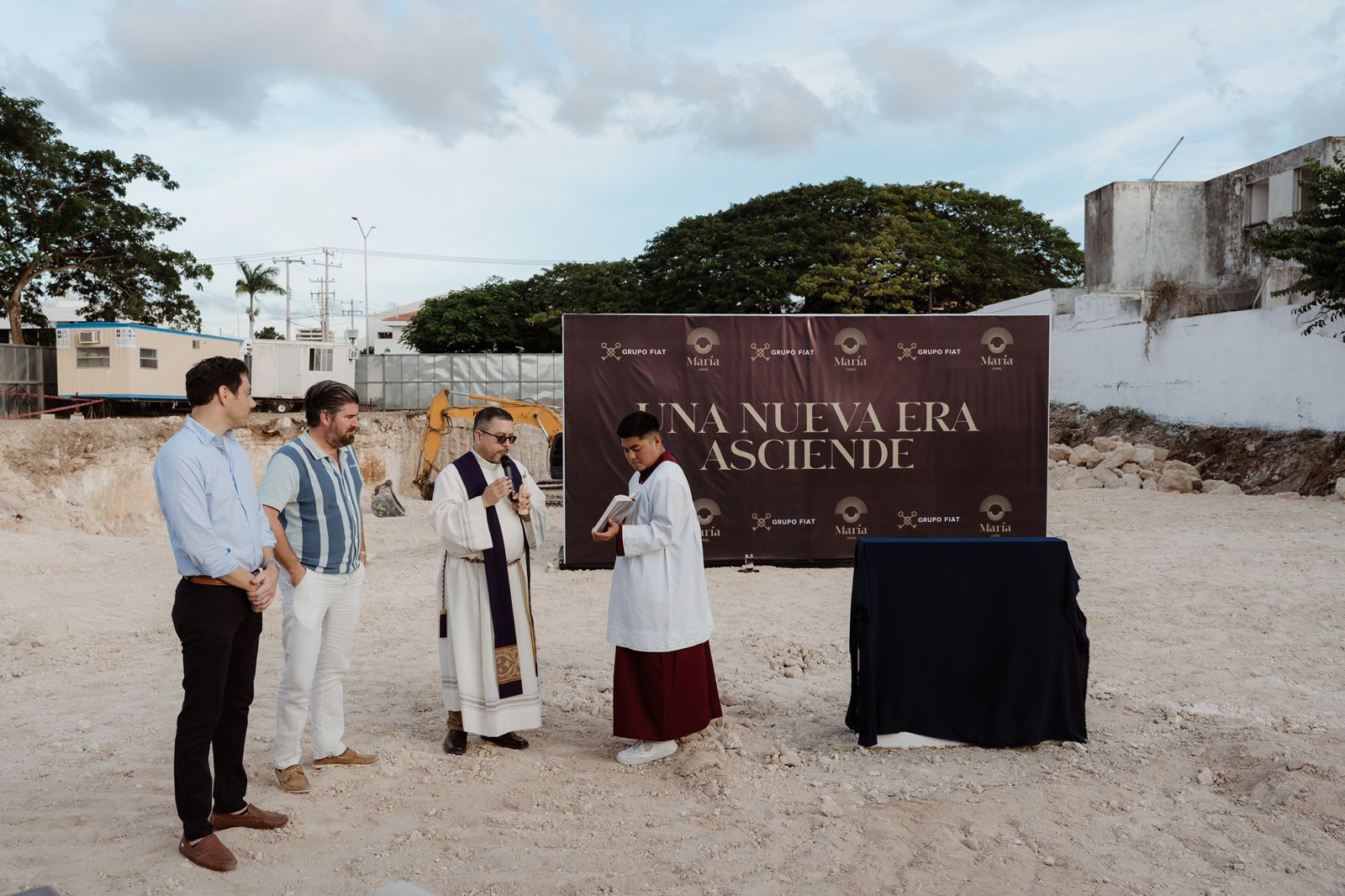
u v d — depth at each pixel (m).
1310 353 17.19
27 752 5.08
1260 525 13.21
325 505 4.35
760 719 5.56
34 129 26.05
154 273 29.08
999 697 4.85
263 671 6.86
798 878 3.52
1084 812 4.02
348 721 5.54
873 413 11.66
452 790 4.46
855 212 40.41
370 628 8.34
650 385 11.41
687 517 4.88
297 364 32.41
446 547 4.92
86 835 3.96
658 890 3.45
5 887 3.45
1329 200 16.47
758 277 36.72
